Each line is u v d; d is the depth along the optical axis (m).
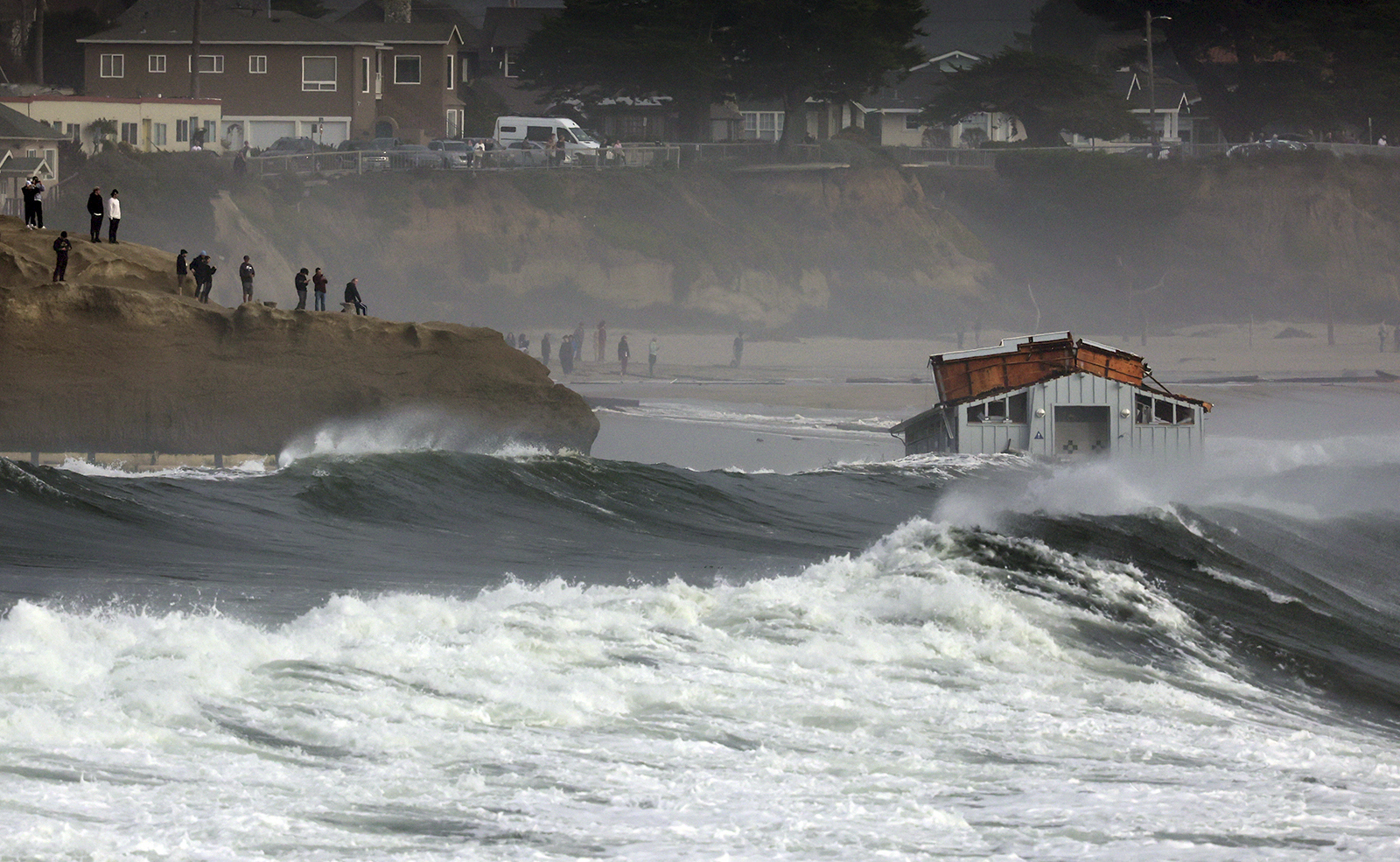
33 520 83.06
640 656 51.12
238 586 67.75
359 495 101.62
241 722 40.72
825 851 34.12
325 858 31.91
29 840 30.94
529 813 35.72
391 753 39.50
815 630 56.69
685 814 36.38
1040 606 62.56
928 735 45.50
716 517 107.38
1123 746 46.12
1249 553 83.62
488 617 54.00
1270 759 46.19
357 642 49.22
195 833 32.50
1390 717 56.44
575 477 114.50
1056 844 35.44
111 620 50.22
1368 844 36.59
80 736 38.06
